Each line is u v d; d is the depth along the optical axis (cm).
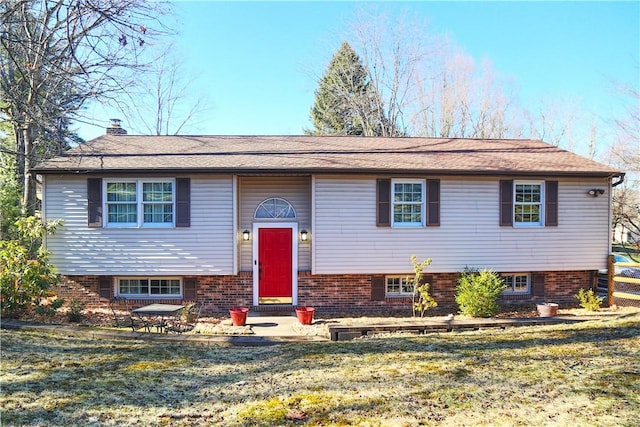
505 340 628
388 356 557
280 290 1239
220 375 495
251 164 1157
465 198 1218
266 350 632
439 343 625
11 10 800
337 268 1183
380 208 1188
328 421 349
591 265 1265
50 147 1397
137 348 630
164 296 1212
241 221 1234
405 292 1260
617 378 429
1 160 1770
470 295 1106
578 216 1259
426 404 381
